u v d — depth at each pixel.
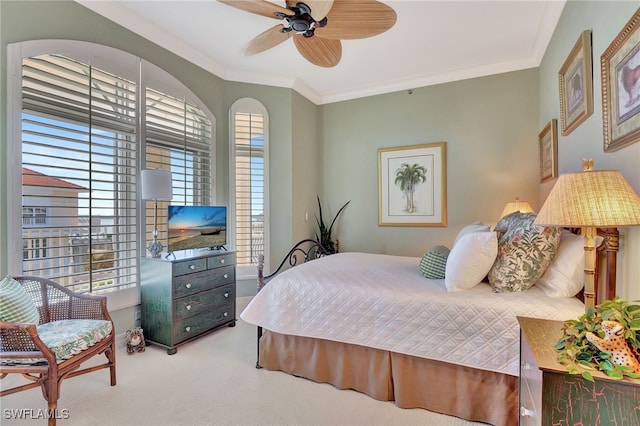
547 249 1.75
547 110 3.07
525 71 3.50
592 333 0.98
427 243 4.02
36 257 2.16
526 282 1.77
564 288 1.68
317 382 2.17
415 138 4.07
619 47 1.50
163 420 1.77
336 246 4.52
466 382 1.76
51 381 1.64
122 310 2.70
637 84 1.34
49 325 1.96
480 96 3.71
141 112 2.86
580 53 2.00
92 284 2.47
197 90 3.46
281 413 1.84
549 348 1.10
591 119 1.91
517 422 1.63
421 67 3.69
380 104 4.29
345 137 4.52
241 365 2.42
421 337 1.82
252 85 3.94
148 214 2.92
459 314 1.74
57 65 2.29
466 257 1.84
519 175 3.54
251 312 2.32
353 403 1.94
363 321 1.98
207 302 2.95
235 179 3.83
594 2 1.85
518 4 2.53
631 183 1.43
